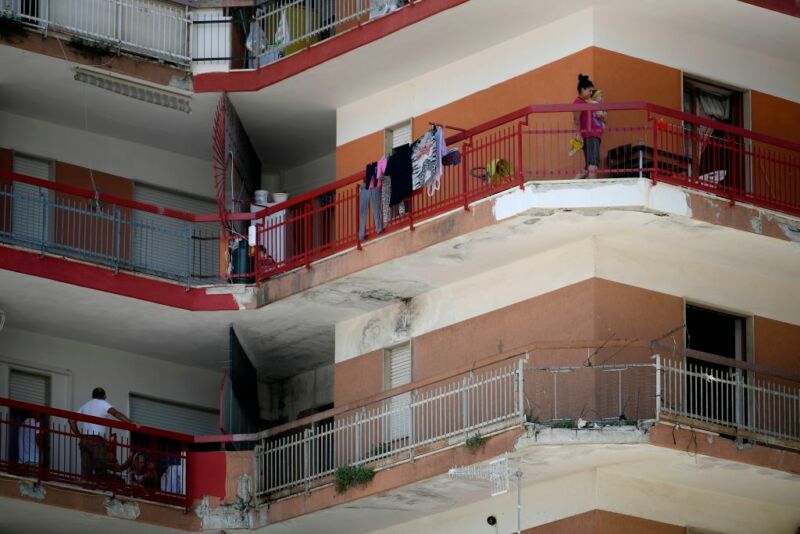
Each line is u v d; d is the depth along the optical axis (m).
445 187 43.38
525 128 42.81
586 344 39.66
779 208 41.38
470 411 41.72
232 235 46.06
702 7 42.41
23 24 46.06
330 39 45.62
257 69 47.03
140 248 48.34
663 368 39.19
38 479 43.09
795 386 42.81
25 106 47.78
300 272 44.97
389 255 42.94
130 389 48.34
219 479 44.53
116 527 44.25
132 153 49.28
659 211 39.91
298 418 49.31
